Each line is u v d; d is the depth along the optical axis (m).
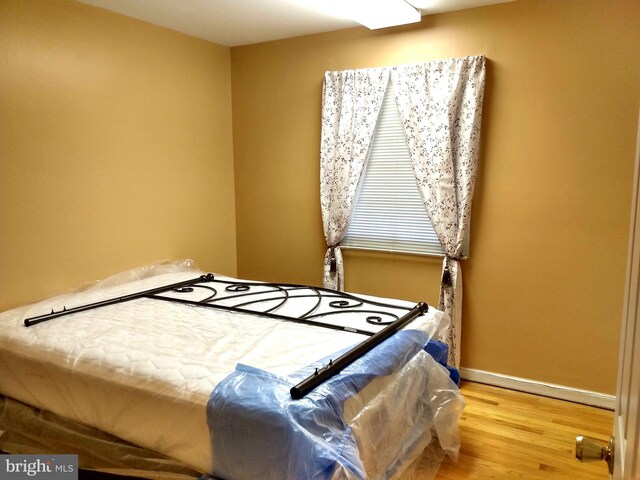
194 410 1.65
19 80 2.64
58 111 2.85
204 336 2.21
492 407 3.01
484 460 2.44
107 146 3.16
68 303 2.75
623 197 2.82
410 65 3.32
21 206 2.71
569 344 3.07
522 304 3.19
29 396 2.16
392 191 3.57
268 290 3.12
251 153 4.18
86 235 3.08
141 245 3.47
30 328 2.32
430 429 2.44
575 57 2.86
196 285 3.26
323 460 1.42
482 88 3.09
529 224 3.11
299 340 2.16
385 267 3.67
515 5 2.99
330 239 3.77
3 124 2.59
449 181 3.23
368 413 1.79
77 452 2.00
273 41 3.91
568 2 2.84
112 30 3.14
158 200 3.58
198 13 3.21
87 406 1.95
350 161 3.62
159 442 1.76
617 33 2.73
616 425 1.06
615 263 2.88
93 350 2.04
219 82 4.07
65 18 2.85
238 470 1.57
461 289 3.34
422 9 3.15
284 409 1.51
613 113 2.80
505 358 3.29
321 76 3.74
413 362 2.24
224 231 4.23
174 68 3.62
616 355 2.94
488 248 3.26
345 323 2.42
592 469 2.36
